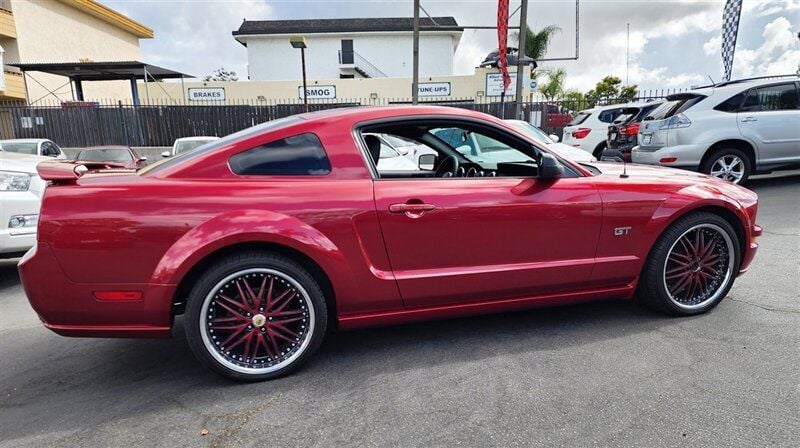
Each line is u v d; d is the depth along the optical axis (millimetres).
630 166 3631
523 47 12141
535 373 2592
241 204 2447
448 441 2055
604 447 1986
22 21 19844
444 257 2758
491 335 3096
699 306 3256
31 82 20219
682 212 3096
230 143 2605
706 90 7125
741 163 7094
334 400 2404
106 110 16344
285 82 23859
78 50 23156
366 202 2592
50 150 11383
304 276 2561
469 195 2752
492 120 2984
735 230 3314
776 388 2355
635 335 3008
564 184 2939
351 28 31406
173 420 2273
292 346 2639
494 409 2275
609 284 3146
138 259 2346
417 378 2590
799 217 5840
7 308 4078
